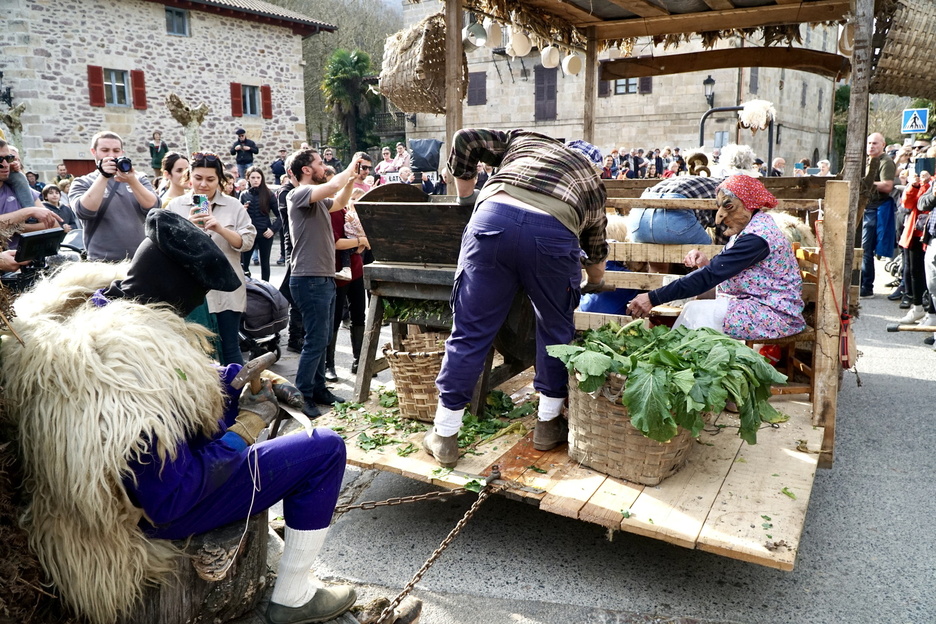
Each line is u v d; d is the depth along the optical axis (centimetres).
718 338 280
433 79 560
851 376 550
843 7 611
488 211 281
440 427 297
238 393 193
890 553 296
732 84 2438
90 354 154
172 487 162
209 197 423
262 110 2441
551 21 654
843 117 3647
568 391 308
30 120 1914
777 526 250
